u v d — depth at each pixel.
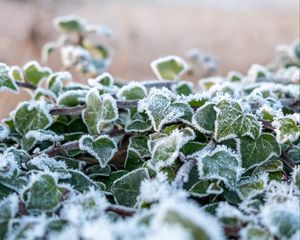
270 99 0.50
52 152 0.45
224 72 1.31
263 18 1.77
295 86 0.56
